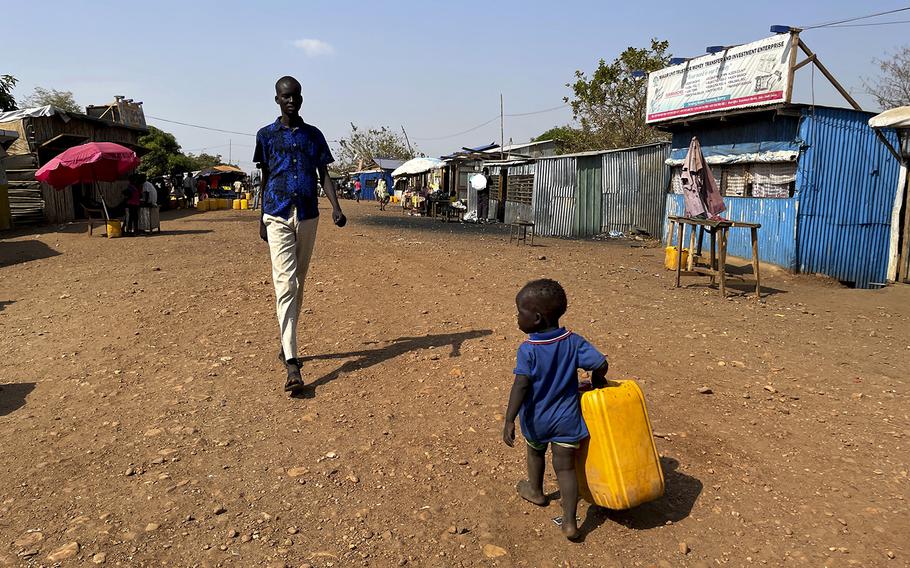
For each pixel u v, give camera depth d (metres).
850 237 12.33
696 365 5.28
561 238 19.86
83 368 5.19
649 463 2.90
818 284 11.12
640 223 20.28
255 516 2.98
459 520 2.98
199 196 38.81
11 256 13.01
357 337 6.00
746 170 13.55
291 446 3.73
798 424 4.12
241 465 3.49
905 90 22.16
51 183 15.92
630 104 30.12
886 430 4.04
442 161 32.34
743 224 8.84
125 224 17.31
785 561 2.69
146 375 4.98
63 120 21.98
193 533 2.84
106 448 3.70
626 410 2.86
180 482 3.29
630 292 8.86
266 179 4.82
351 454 3.62
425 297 7.86
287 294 4.66
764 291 9.80
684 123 15.30
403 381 4.79
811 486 3.32
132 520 2.93
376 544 2.79
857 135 12.07
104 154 15.55
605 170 20.55
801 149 11.77
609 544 2.82
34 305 7.83
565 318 6.86
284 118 4.80
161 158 49.56
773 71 11.97
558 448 2.84
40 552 2.68
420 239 16.72
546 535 2.89
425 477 3.37
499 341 5.76
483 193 27.44
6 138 19.56
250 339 5.95
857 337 6.51
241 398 4.47
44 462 3.52
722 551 2.77
